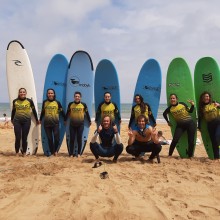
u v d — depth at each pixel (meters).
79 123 5.92
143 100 6.50
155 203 3.12
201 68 6.36
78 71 6.75
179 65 6.55
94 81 6.81
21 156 5.82
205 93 5.74
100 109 6.13
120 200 3.17
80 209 2.90
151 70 6.72
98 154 5.11
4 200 3.12
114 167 4.69
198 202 3.22
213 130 5.69
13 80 6.61
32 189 3.46
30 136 6.29
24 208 2.93
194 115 6.14
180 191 3.55
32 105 6.05
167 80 6.60
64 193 3.33
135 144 5.26
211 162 5.28
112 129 5.06
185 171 4.50
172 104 5.88
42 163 4.84
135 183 3.82
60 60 6.80
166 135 11.76
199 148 7.91
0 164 4.91
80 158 5.56
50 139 5.97
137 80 6.71
